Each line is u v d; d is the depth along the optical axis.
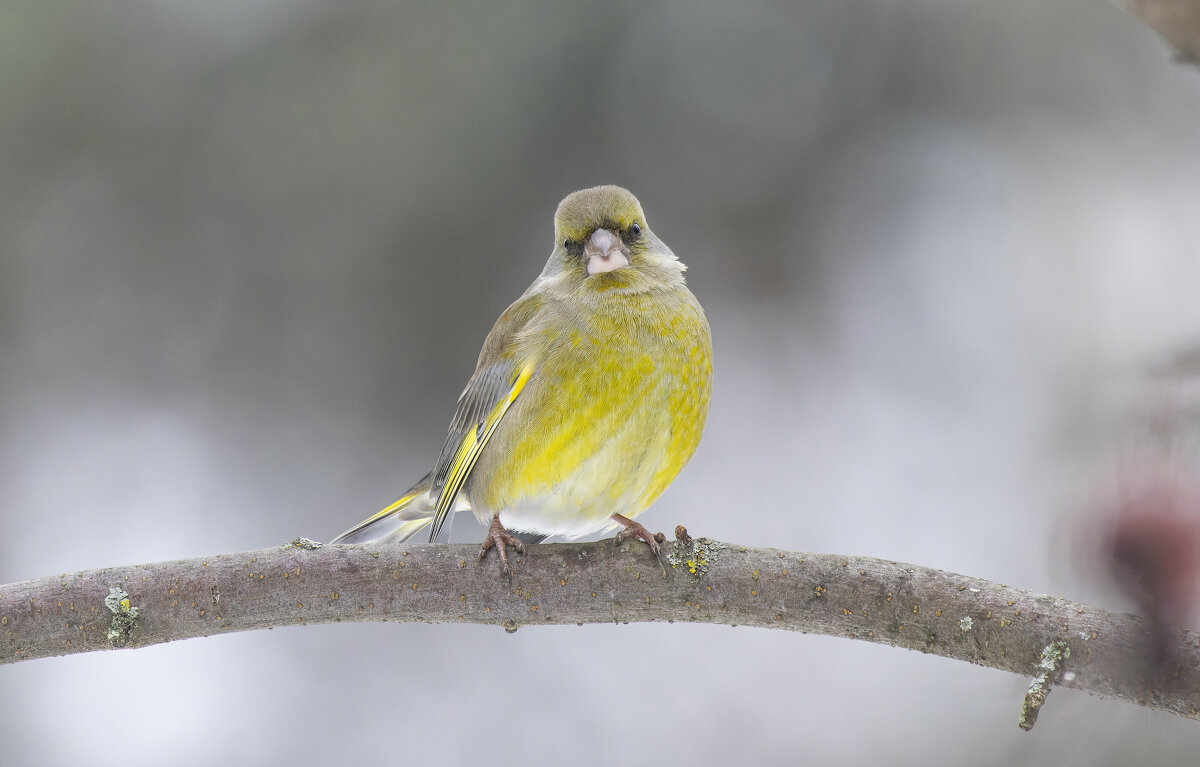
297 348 12.14
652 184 12.68
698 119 12.74
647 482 7.68
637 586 6.20
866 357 12.65
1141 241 11.76
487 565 6.32
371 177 11.91
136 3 11.96
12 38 11.72
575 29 12.30
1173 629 3.25
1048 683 4.97
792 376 12.73
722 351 12.82
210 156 12.03
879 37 12.83
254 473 11.93
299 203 12.02
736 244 12.91
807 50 12.87
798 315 12.85
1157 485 2.87
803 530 11.80
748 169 12.85
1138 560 2.85
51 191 11.98
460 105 11.96
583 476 7.52
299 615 6.24
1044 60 12.41
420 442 12.00
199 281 12.14
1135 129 12.09
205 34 12.01
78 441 11.80
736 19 12.77
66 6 11.84
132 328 12.09
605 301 7.66
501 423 7.70
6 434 11.63
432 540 7.73
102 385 11.96
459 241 12.09
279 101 11.95
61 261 12.01
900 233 12.81
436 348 12.12
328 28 11.95
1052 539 3.01
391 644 11.23
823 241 12.88
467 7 12.03
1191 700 4.59
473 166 12.02
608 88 12.45
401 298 12.13
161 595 6.13
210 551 11.56
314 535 11.68
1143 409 2.91
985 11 12.55
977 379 12.18
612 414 7.43
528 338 7.74
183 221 12.10
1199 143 11.78
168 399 12.05
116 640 6.08
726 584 6.09
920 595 5.67
